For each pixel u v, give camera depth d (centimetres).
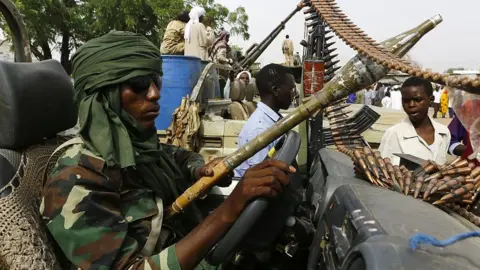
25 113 149
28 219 139
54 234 127
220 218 127
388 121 365
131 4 1800
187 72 380
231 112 420
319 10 143
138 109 144
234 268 169
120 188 139
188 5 1962
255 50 614
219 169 144
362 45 119
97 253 124
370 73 120
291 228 161
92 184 131
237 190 129
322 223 133
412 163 150
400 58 111
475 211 135
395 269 84
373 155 146
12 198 139
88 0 1923
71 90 173
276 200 151
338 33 127
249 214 130
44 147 162
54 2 1761
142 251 140
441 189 127
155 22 1914
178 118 340
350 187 127
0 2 182
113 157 135
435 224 102
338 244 110
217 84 489
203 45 570
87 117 138
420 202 119
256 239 153
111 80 137
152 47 145
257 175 129
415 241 90
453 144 273
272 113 262
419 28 119
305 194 206
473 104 96
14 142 149
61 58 2022
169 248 126
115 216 131
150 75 144
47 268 137
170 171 169
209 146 346
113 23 1889
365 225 101
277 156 142
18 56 193
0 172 141
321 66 231
